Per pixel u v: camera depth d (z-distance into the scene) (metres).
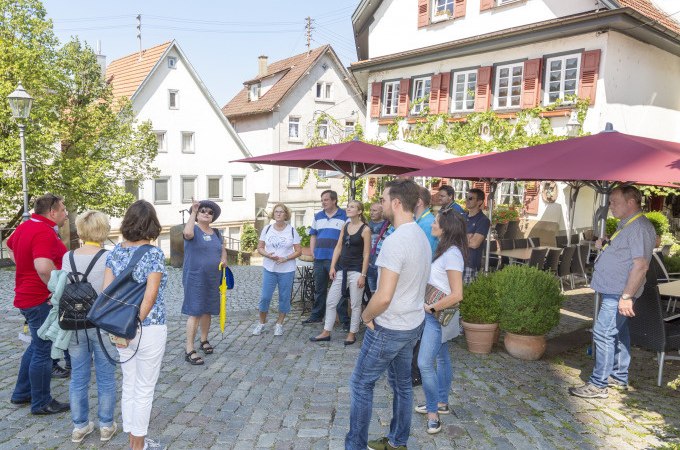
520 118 14.35
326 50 35.09
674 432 3.98
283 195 35.22
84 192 18.30
